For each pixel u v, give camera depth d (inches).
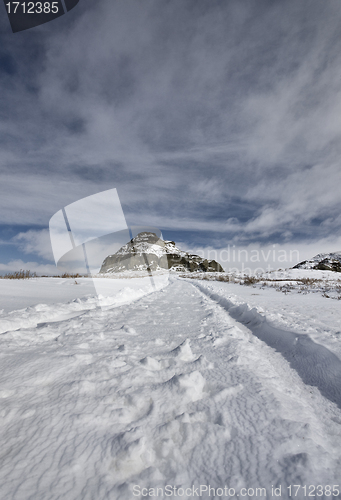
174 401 67.6
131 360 95.7
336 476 45.4
